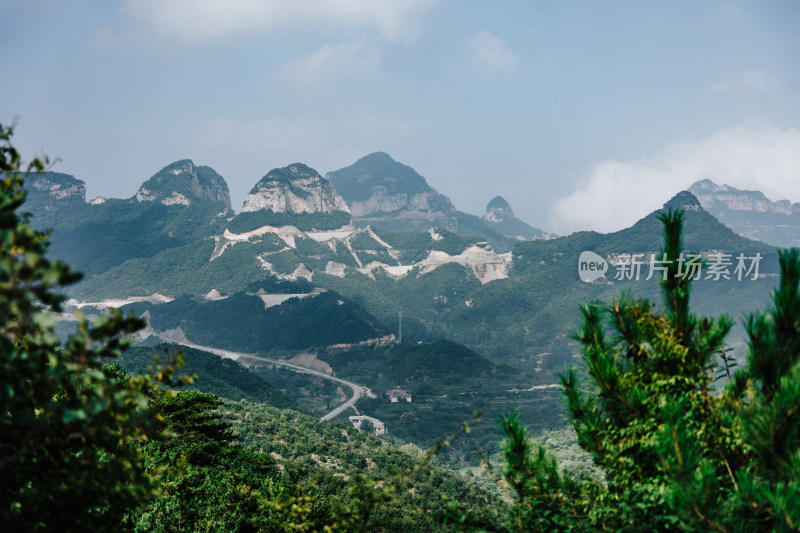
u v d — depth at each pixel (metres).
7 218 7.31
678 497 8.48
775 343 9.80
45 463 8.77
